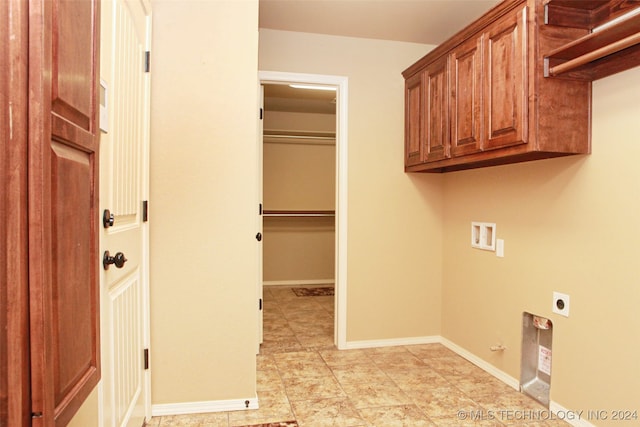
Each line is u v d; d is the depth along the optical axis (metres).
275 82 3.02
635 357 1.67
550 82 1.83
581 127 1.87
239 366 2.13
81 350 0.84
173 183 2.06
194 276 2.08
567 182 2.02
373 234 3.14
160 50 2.04
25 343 0.59
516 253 2.38
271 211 5.36
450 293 3.12
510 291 2.44
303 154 5.62
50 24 0.63
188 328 2.09
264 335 3.41
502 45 2.00
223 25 2.09
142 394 1.92
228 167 2.10
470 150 2.26
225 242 2.11
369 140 3.12
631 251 1.69
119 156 1.50
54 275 0.69
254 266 2.13
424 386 2.42
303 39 3.01
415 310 3.22
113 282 1.44
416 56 3.19
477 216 2.78
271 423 2.00
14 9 0.57
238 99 2.10
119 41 1.48
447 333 3.16
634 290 1.68
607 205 1.80
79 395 0.81
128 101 1.63
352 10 2.65
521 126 1.87
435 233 3.24
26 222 0.59
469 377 2.55
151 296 2.04
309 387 2.41
